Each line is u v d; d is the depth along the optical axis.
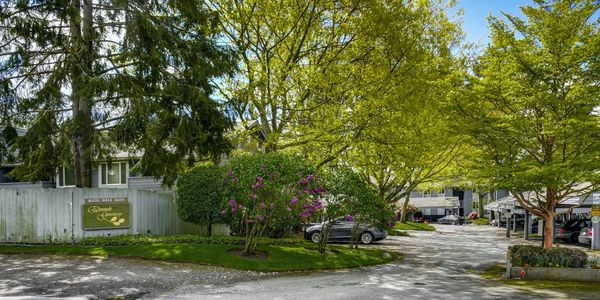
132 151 18.42
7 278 11.31
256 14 17.84
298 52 18.89
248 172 15.23
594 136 13.44
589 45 12.74
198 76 17.03
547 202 15.52
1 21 15.88
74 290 10.23
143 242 16.33
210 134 17.56
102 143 17.73
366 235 26.56
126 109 17.05
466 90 14.27
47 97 16.05
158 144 16.53
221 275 12.98
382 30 17.73
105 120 18.44
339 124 18.34
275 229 20.28
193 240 17.05
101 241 16.09
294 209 14.95
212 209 17.58
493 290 11.43
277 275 13.73
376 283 12.40
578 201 28.72
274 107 18.94
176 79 17.47
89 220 16.91
